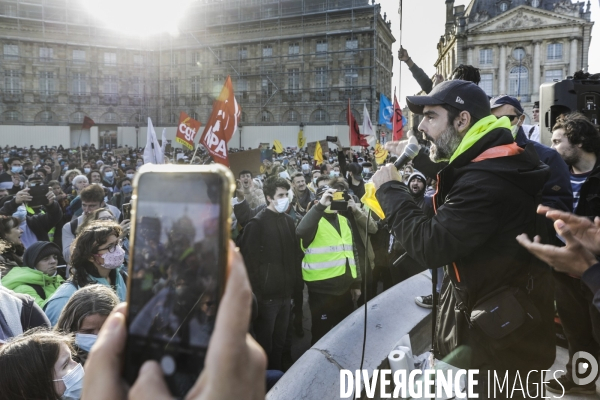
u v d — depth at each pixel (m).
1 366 1.74
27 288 3.39
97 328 2.36
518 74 53.72
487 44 54.22
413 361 3.04
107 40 52.03
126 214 6.73
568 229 1.10
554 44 52.38
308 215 4.50
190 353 0.48
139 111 53.28
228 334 0.44
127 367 0.49
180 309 0.50
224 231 0.50
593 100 3.72
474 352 1.84
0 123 48.31
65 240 5.09
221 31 50.56
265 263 4.25
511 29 53.00
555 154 2.76
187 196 0.51
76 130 50.41
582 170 3.18
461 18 54.97
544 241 1.94
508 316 1.70
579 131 3.08
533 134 5.00
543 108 4.03
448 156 2.00
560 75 52.25
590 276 1.08
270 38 48.81
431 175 2.63
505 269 1.75
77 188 7.47
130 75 53.00
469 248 1.69
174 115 52.88
